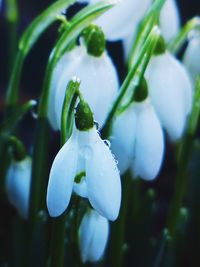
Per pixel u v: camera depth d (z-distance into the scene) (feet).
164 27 1.02
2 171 1.01
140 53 0.80
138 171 0.83
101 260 1.04
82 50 0.87
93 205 0.72
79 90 0.76
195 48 1.04
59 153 0.72
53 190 0.71
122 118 0.82
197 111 0.94
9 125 0.96
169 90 0.86
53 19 0.90
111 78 0.82
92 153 0.72
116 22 0.89
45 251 0.93
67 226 0.92
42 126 0.88
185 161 0.97
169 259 0.98
